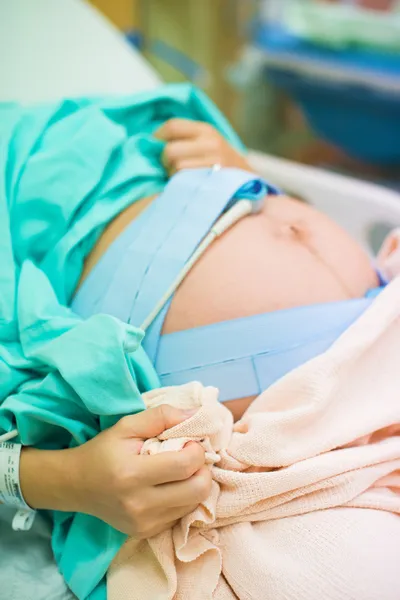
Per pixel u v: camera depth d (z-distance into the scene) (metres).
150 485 0.55
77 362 0.57
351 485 0.58
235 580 0.57
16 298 0.68
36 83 1.03
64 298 0.73
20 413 0.60
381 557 0.54
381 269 0.81
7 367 0.63
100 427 0.63
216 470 0.58
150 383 0.63
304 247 0.74
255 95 1.79
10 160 0.77
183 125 0.85
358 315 0.67
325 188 1.10
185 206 0.73
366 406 0.62
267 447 0.58
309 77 1.58
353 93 1.56
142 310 0.67
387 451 0.60
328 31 1.57
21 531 0.71
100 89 1.08
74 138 0.77
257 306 0.67
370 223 1.09
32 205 0.74
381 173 1.85
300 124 1.92
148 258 0.69
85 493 0.57
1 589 0.64
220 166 0.80
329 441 0.60
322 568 0.54
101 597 0.61
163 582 0.58
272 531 0.58
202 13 1.62
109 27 1.13
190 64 1.66
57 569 0.66
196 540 0.59
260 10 1.68
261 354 0.65
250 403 0.65
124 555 0.61
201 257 0.70
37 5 1.07
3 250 0.70
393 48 1.56
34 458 0.61
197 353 0.66
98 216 0.75
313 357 0.65
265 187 0.79
